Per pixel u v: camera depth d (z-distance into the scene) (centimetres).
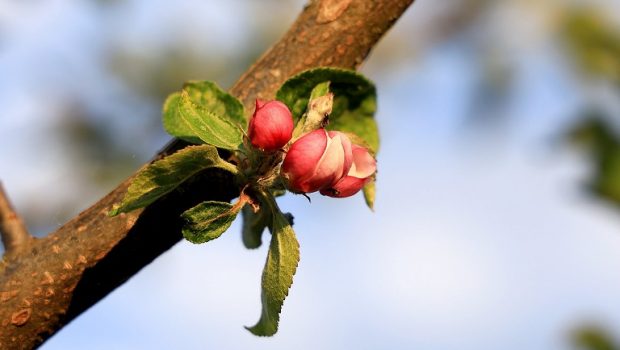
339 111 51
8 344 48
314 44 51
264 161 47
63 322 48
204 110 47
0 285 48
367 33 51
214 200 48
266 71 51
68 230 48
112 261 48
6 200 49
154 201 48
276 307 47
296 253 47
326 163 46
